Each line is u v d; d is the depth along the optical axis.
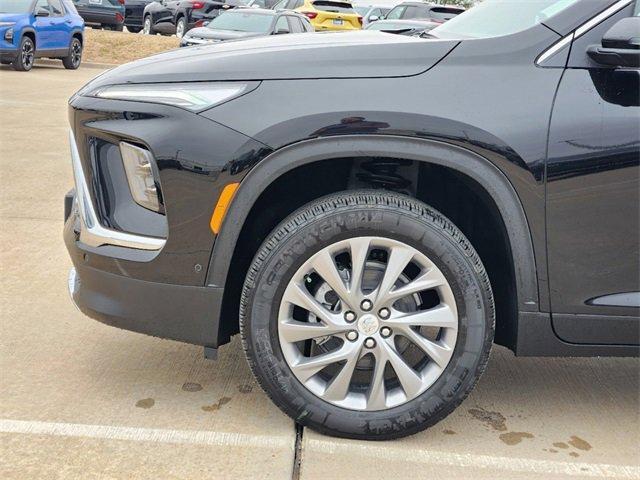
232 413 3.04
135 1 26.16
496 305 3.02
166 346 3.63
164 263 2.76
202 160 2.67
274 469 2.66
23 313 3.94
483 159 2.63
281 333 2.74
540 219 2.68
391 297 2.71
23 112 10.28
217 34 15.28
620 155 2.63
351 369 2.75
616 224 2.69
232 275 2.82
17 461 2.64
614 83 2.65
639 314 2.76
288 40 3.08
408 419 2.77
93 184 2.89
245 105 2.67
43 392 3.13
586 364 3.67
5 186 6.48
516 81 2.66
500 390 3.36
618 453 2.89
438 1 23.48
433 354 2.74
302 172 2.91
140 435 2.84
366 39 3.00
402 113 2.61
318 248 2.68
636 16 2.69
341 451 2.79
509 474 2.71
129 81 2.81
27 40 15.28
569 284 2.74
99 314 2.89
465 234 3.02
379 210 2.65
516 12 3.06
